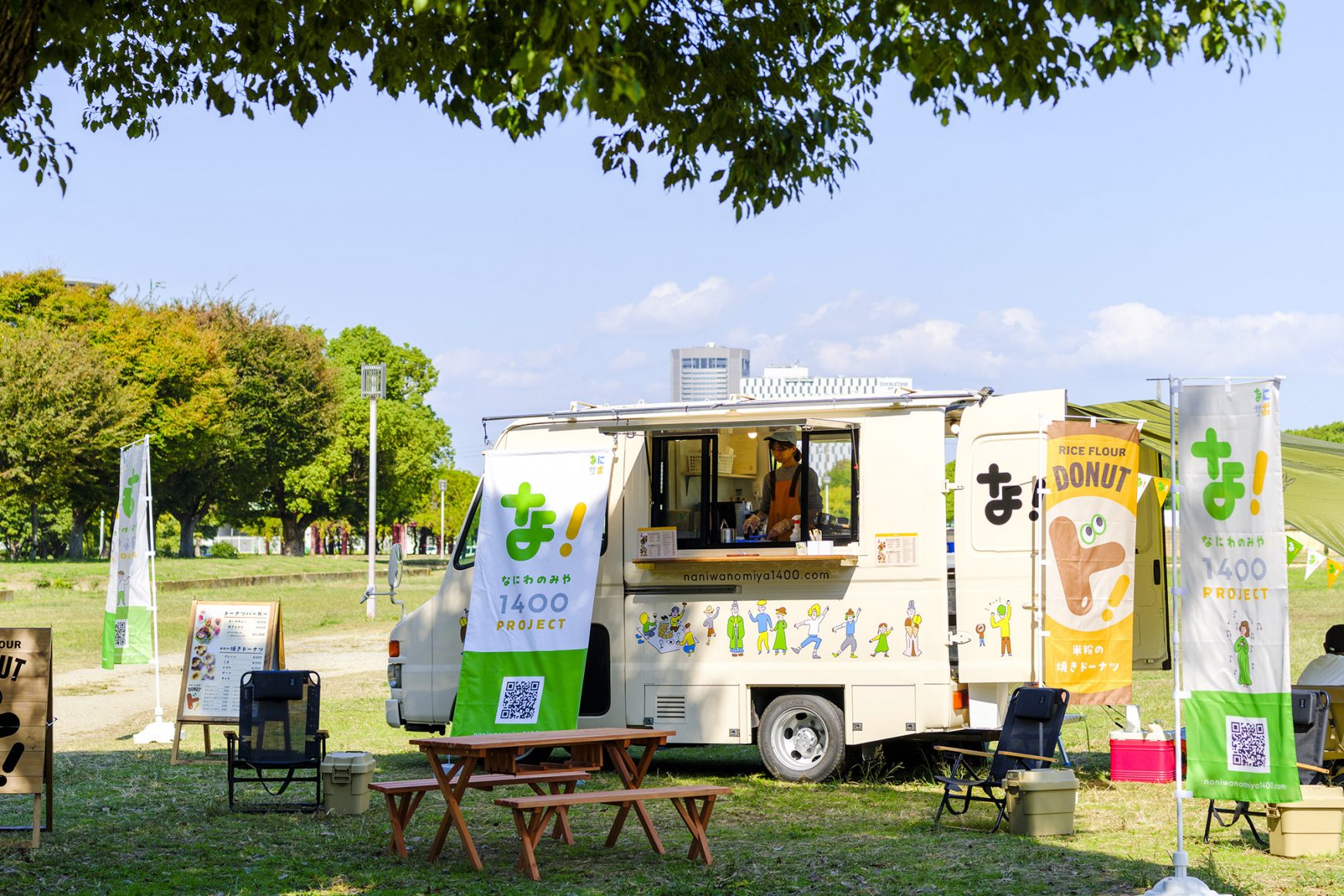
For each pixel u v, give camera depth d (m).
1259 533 6.69
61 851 8.71
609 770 12.73
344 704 18.97
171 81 10.78
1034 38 7.75
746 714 12.02
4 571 47.62
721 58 9.16
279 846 8.99
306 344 71.69
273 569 58.94
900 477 11.77
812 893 7.32
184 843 9.04
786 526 12.09
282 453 71.00
